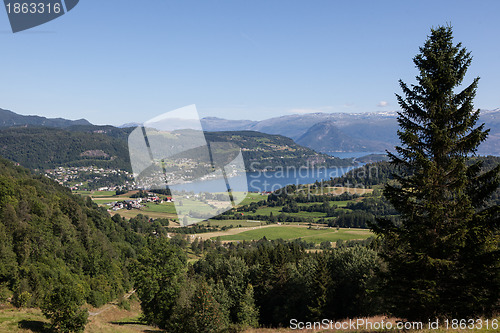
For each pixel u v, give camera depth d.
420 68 18.16
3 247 68.88
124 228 123.12
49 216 94.06
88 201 139.75
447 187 16.77
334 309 48.50
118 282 90.38
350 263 49.59
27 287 62.25
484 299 15.84
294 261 71.81
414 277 17.38
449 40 18.06
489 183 16.58
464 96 17.33
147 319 45.94
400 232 17.98
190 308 32.84
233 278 64.38
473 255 16.48
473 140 16.53
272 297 59.88
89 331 33.34
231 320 54.56
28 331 29.56
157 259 41.47
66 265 85.44
